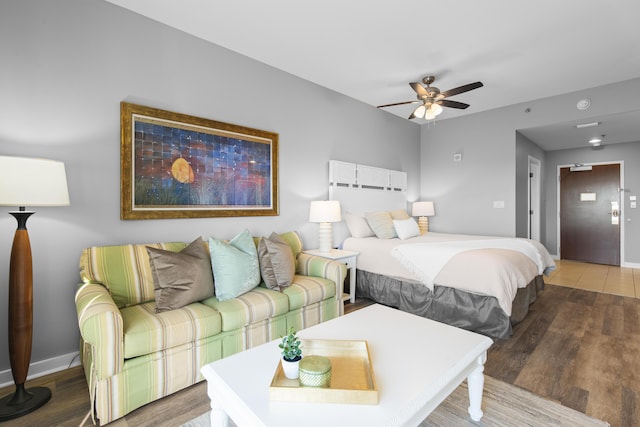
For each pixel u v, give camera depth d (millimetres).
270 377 1224
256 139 3154
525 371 2041
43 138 2023
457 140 5129
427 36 2730
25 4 1962
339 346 1406
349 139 4230
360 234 3912
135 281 2094
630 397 1754
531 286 3250
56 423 1553
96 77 2223
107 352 1513
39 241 2020
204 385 1878
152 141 2459
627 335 2604
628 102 3646
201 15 2438
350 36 2738
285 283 2436
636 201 5492
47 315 2053
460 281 2727
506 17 2455
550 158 6418
